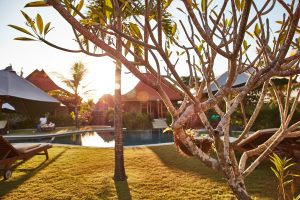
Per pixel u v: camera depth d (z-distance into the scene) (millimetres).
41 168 6602
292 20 993
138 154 8281
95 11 1130
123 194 4535
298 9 951
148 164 6836
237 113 14820
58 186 5078
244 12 918
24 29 1055
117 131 5531
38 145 7441
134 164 6887
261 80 1189
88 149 9555
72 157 7957
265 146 1789
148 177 5578
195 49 1426
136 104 29203
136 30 1216
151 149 9250
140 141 17188
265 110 13883
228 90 1233
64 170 6340
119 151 5453
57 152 8930
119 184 5102
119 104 5637
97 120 31047
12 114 23422
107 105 37125
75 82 26688
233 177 1371
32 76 34531
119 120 5543
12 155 6172
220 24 1708
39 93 10891
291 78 1637
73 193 4660
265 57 1483
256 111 1599
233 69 1130
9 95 9078
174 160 7238
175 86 1572
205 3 1320
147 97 27375
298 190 4266
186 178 5410
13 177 5789
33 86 11195
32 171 6309
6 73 10398
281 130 1762
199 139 4598
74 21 963
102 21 1147
